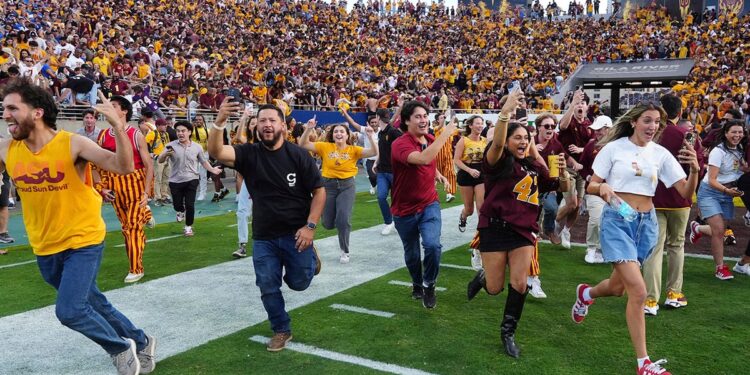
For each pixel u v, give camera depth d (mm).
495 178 4297
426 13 48219
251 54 28594
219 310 5301
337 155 6973
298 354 4262
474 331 4707
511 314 4277
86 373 4020
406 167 5043
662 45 34875
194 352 4316
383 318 5027
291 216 4258
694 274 6465
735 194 5996
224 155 4105
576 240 8391
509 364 4055
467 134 6984
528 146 4355
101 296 3861
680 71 30656
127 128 6117
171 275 6551
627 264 3914
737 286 5996
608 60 35062
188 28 28422
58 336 4695
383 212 8703
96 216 3674
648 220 4176
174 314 5199
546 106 26906
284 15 36969
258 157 4227
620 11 45469
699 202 6449
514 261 4266
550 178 4410
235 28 32062
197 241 8523
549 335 4617
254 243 4340
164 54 22750
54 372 4035
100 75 16344
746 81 26703
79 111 14188
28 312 5281
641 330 3818
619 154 4254
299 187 4266
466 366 4031
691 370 3965
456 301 5516
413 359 4152
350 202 7051
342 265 6961
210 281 6289
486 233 4336
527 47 39656
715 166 6098
